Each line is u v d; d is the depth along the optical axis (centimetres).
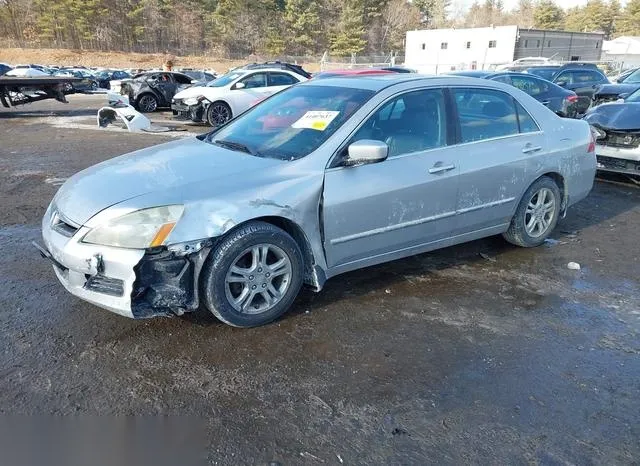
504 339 348
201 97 1380
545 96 1209
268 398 283
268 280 348
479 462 242
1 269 433
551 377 307
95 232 311
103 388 286
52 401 275
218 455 243
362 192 371
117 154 964
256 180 344
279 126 410
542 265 474
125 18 6562
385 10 7856
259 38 6938
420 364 317
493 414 275
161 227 308
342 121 380
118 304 308
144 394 283
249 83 1426
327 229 363
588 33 5653
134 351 321
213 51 6794
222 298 330
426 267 463
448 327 361
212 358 317
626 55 5747
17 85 1552
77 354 316
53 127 1346
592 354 332
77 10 6175
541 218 503
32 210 598
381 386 295
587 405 283
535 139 480
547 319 376
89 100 2283
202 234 315
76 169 827
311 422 265
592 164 535
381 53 7419
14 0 6512
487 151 442
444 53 5491
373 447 250
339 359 320
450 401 284
